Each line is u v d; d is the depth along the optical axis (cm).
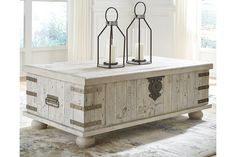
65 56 636
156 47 654
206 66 359
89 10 613
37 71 305
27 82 321
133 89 296
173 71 325
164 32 640
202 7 628
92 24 624
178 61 369
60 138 296
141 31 668
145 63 343
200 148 276
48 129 323
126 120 294
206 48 625
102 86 273
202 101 365
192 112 364
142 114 306
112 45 319
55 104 290
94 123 271
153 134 313
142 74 298
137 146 279
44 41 606
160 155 258
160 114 323
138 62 339
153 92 313
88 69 302
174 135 311
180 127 337
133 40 676
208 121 360
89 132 267
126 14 666
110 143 285
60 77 281
